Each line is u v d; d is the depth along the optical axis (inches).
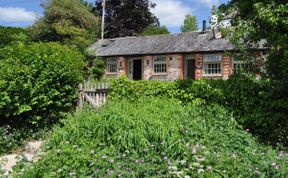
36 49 438.0
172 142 258.8
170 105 354.0
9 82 386.3
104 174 219.3
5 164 277.1
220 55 997.2
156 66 1141.1
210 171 225.0
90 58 1170.0
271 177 224.8
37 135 403.2
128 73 1202.6
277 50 354.6
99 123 283.9
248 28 345.1
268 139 350.6
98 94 478.6
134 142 261.3
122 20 1753.2
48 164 237.5
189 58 1079.6
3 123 402.6
